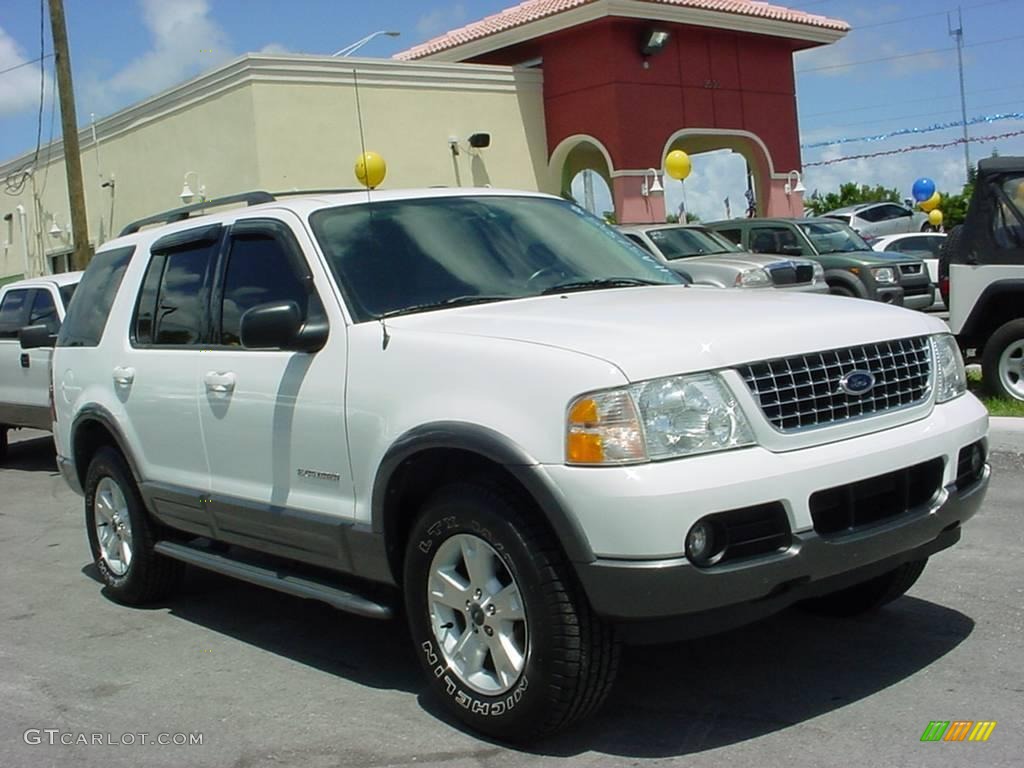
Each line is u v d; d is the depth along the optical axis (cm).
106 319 642
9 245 3105
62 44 2002
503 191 573
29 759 440
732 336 395
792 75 2666
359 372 455
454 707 429
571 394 379
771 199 2639
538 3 2572
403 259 496
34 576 745
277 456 498
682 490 363
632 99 2330
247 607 633
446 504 418
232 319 538
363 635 568
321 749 430
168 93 2227
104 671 541
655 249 1530
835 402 405
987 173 1006
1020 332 998
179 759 432
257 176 2022
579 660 387
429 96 2234
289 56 2039
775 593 386
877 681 454
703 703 443
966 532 664
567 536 375
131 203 2431
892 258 1773
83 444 663
